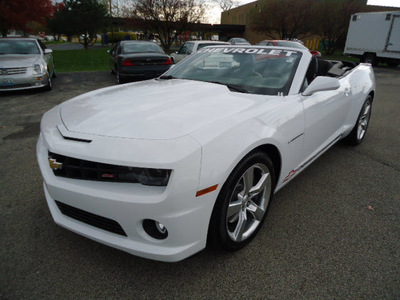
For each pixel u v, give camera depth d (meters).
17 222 2.43
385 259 2.06
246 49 3.08
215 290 1.79
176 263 2.00
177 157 1.57
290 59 2.79
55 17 31.08
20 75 7.42
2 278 1.86
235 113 2.02
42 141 2.07
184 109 2.03
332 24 26.36
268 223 2.45
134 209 1.61
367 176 3.34
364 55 19.22
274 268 1.97
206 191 1.66
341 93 3.21
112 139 1.68
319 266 1.99
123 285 1.82
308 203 2.77
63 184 1.78
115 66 10.28
